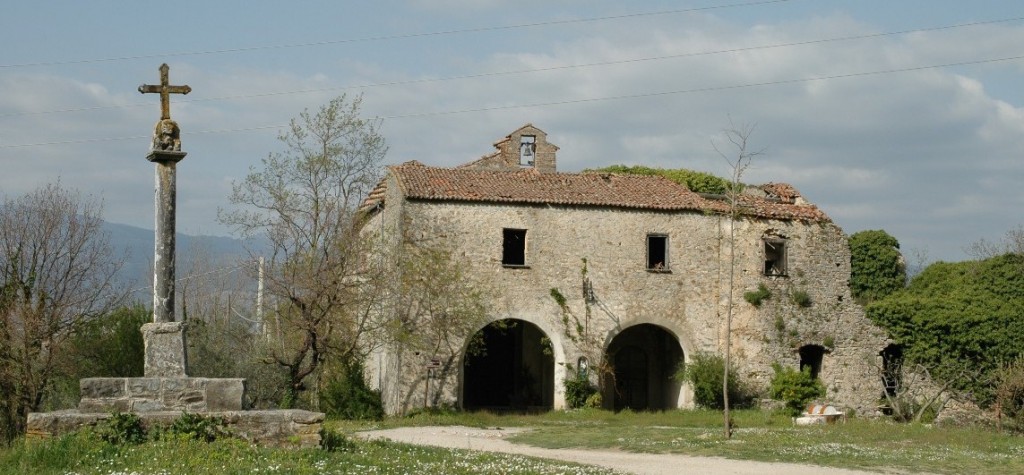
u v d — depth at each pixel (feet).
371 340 138.31
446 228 139.03
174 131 63.00
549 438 102.01
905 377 148.87
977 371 144.87
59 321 116.57
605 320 143.54
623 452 89.92
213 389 59.82
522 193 142.92
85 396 58.44
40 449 53.31
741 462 81.51
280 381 136.46
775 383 146.82
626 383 154.92
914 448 92.27
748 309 148.87
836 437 101.55
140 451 54.29
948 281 159.94
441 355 136.77
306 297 127.75
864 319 153.17
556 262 142.72
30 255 118.62
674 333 146.30
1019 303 150.00
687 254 147.74
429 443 93.25
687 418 131.95
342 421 122.62
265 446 57.82
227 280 238.89
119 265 130.41
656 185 153.58
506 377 153.07
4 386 107.96
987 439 102.42
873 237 162.81
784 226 151.84
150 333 60.64
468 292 138.10
